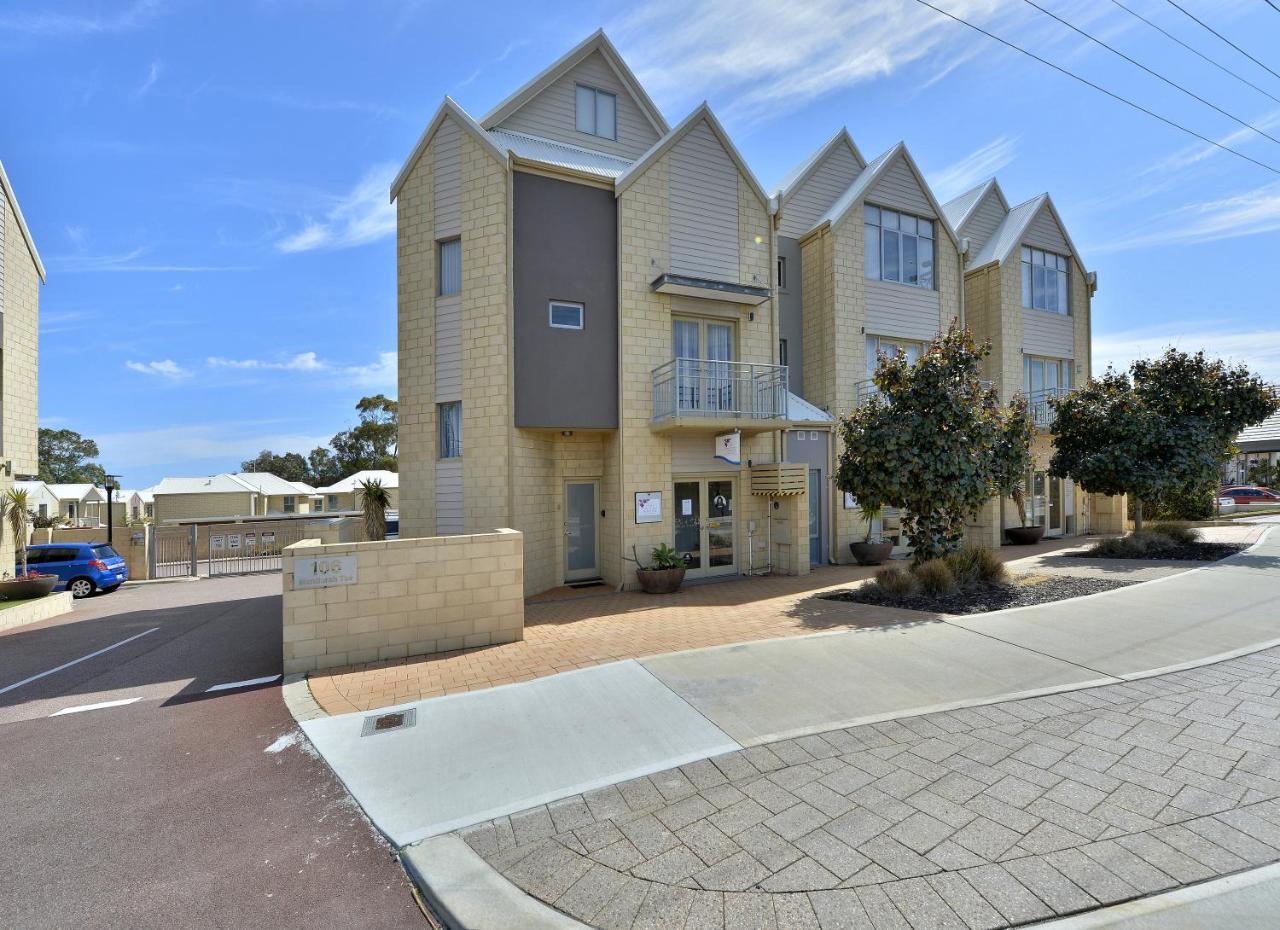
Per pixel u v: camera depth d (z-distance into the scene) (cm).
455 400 1076
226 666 692
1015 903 249
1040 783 346
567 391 1072
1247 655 568
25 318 1448
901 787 347
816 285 1446
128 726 495
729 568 1220
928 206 1540
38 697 596
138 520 3897
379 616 643
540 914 256
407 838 316
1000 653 587
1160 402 1297
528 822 328
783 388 1193
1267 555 1114
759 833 308
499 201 1041
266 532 2564
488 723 459
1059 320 1784
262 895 281
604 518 1173
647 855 294
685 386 1128
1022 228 1698
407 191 1127
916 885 262
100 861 310
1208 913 240
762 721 444
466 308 1062
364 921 264
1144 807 318
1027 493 1698
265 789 380
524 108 1174
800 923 244
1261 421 1266
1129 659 562
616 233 1115
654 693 503
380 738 441
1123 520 1838
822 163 1527
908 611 770
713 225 1197
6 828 342
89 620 1127
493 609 689
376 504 1574
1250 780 342
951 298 1555
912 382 905
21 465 1440
